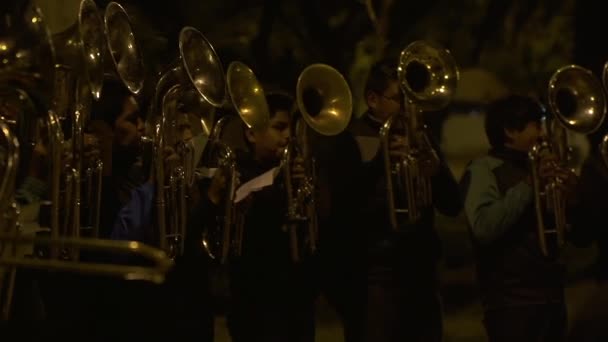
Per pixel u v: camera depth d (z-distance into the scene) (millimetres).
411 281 8492
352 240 8461
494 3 18328
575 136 12664
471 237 8680
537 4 19000
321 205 8305
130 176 7762
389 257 8414
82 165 7266
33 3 6703
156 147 7469
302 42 16453
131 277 6035
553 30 19016
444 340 13539
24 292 7527
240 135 8391
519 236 8562
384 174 8398
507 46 19312
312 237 8180
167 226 7562
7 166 6645
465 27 18469
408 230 8445
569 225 8672
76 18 7051
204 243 7832
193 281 7891
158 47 13617
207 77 7602
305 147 8164
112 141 7613
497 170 8641
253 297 8289
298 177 8086
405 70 8281
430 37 18219
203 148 8094
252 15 16656
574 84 8961
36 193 7230
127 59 7363
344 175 8336
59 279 7379
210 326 8055
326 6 16438
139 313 7703
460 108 25109
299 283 8352
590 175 8867
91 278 7508
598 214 8828
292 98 8258
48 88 6754
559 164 8523
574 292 14961
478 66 19641
